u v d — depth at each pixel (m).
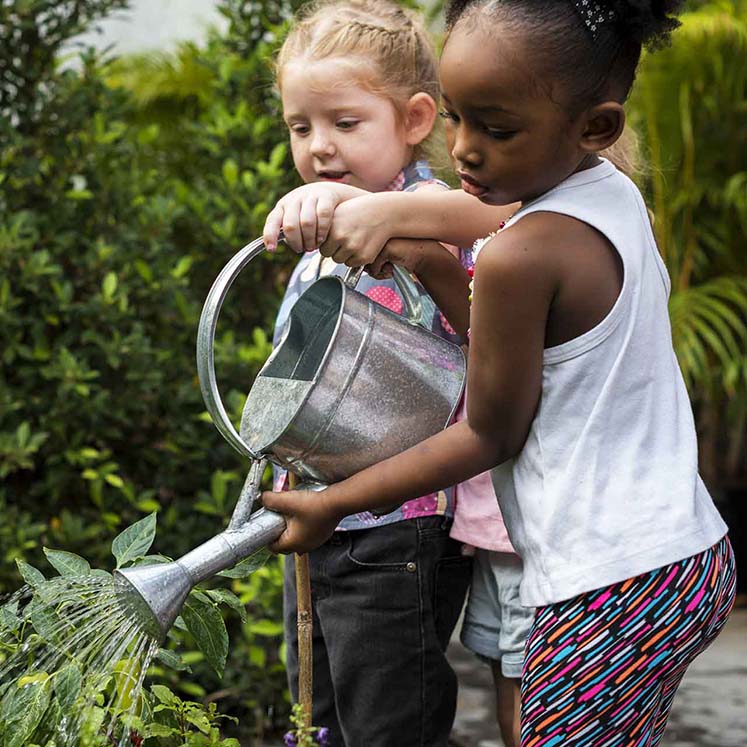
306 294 1.86
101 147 3.30
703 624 1.61
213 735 1.78
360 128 2.24
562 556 1.59
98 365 3.18
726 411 4.75
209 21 5.20
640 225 1.66
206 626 1.80
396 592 2.19
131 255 3.23
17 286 3.12
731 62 4.38
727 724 3.12
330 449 1.73
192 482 3.23
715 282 4.47
